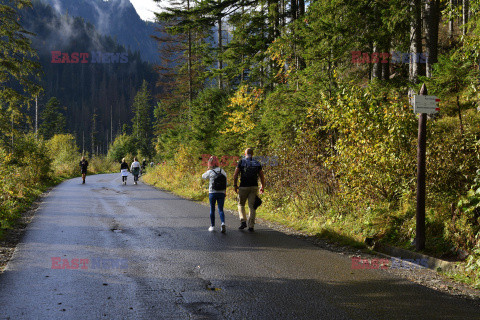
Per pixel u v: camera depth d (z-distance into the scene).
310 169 9.48
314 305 3.73
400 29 11.16
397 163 6.74
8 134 19.92
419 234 5.50
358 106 7.52
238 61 23.39
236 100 15.59
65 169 32.66
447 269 4.87
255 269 4.99
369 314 3.52
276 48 12.47
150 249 6.09
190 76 29.59
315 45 9.85
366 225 6.82
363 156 7.07
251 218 7.78
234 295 3.99
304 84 10.64
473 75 6.70
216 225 8.45
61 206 11.51
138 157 61.59
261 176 7.93
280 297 3.94
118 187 19.95
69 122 169.25
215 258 5.55
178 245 6.40
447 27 19.19
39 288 4.15
